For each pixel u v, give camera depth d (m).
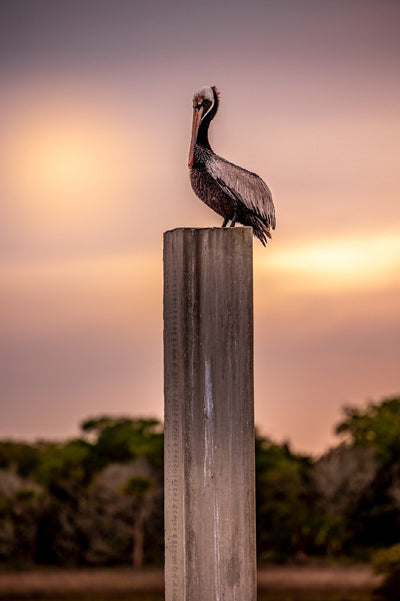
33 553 49.72
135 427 62.97
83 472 56.34
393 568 42.50
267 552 52.06
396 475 52.75
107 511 50.47
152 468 53.25
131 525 50.34
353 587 44.41
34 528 50.06
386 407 60.16
